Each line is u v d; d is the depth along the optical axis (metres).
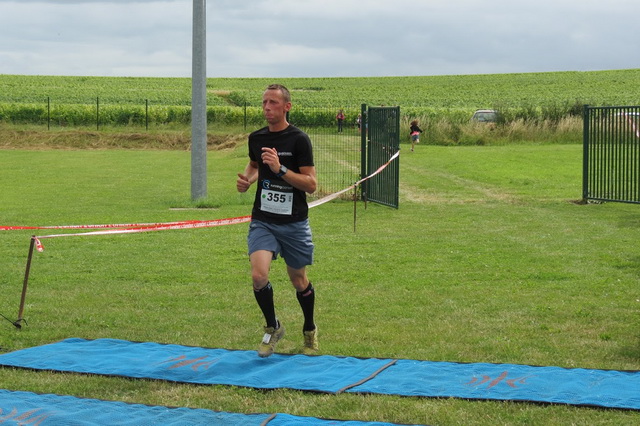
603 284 11.41
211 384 6.82
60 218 19.69
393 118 21.03
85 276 12.38
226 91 105.25
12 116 62.78
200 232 17.11
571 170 31.12
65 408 6.15
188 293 11.15
